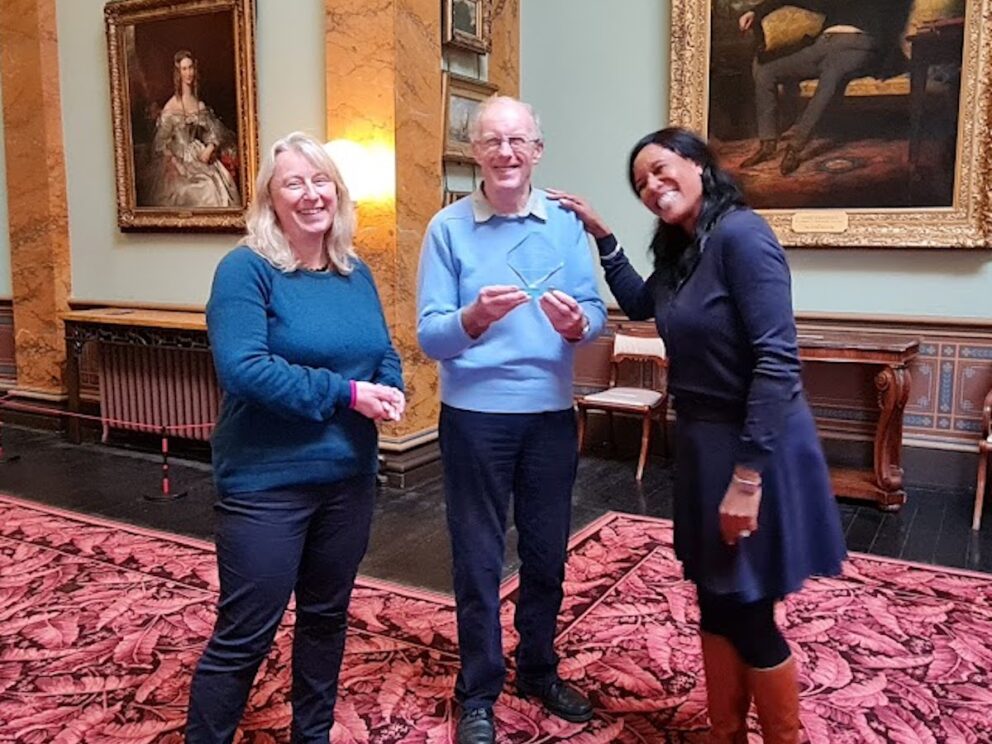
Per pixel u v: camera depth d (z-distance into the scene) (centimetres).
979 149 476
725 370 202
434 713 265
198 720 206
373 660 298
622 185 578
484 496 243
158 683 283
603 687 279
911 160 491
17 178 661
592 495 500
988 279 488
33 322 670
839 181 509
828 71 504
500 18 579
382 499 489
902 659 296
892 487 471
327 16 502
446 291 243
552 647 264
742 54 523
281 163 206
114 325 589
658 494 502
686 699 272
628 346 579
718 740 223
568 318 229
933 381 506
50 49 642
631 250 580
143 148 611
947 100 480
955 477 507
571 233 248
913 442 516
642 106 566
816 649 303
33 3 632
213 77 571
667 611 336
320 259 218
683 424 212
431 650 305
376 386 211
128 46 604
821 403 533
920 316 504
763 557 198
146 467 564
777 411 189
